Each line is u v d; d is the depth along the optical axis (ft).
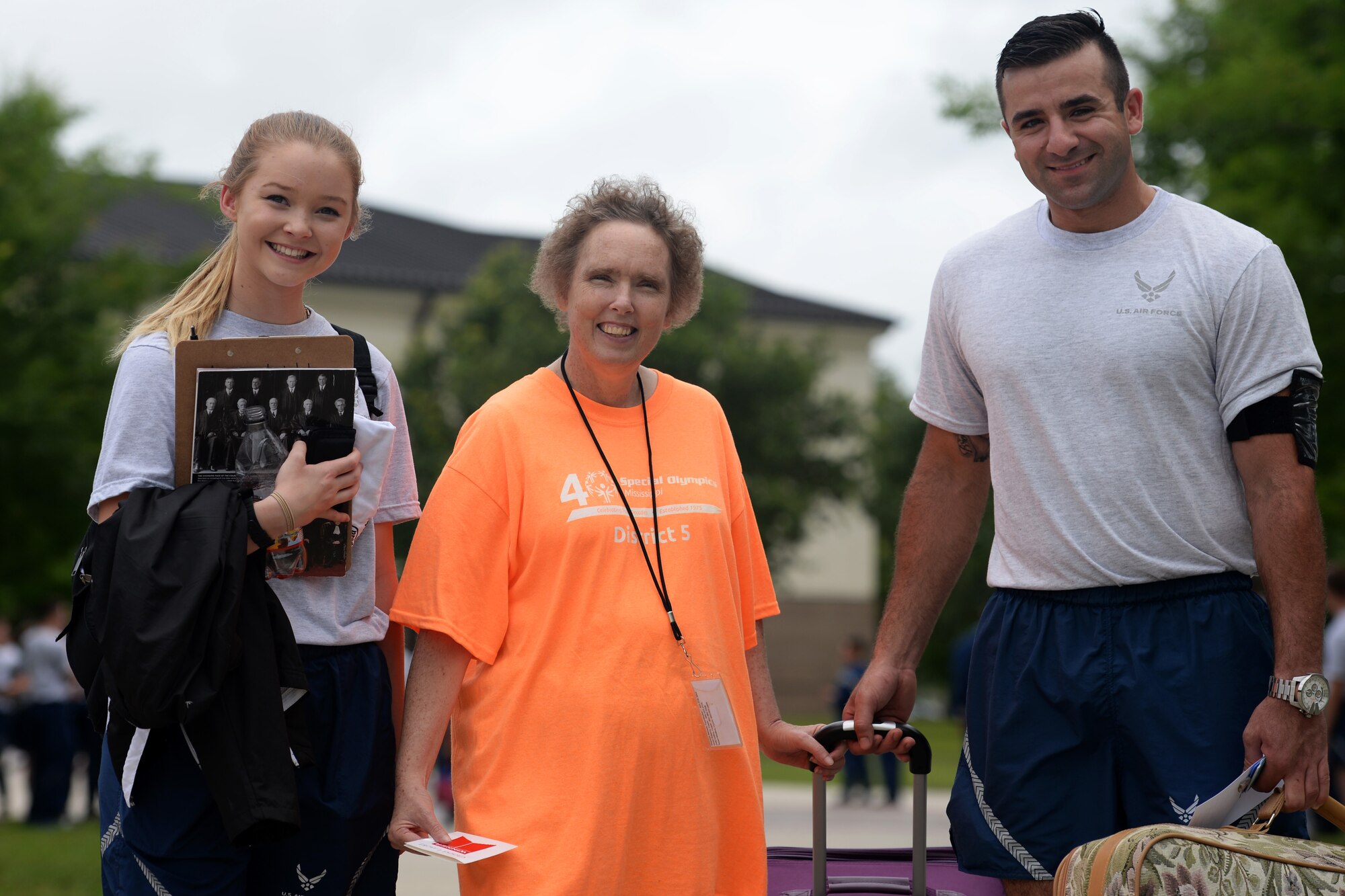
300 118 9.69
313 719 9.51
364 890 9.80
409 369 77.00
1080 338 9.95
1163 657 9.66
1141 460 9.77
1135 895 8.16
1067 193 9.93
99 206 45.73
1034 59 9.88
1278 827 9.88
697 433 10.45
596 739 9.37
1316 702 9.12
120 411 9.13
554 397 10.17
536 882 9.19
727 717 9.64
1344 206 37.60
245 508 8.82
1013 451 10.21
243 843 8.81
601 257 9.96
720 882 9.95
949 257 10.94
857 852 11.20
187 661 8.39
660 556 9.82
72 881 27.76
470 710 9.84
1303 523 9.37
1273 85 37.50
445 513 9.83
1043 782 9.96
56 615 42.14
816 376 81.92
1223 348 9.69
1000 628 10.30
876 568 119.44
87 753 44.06
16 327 41.27
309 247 9.53
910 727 10.21
